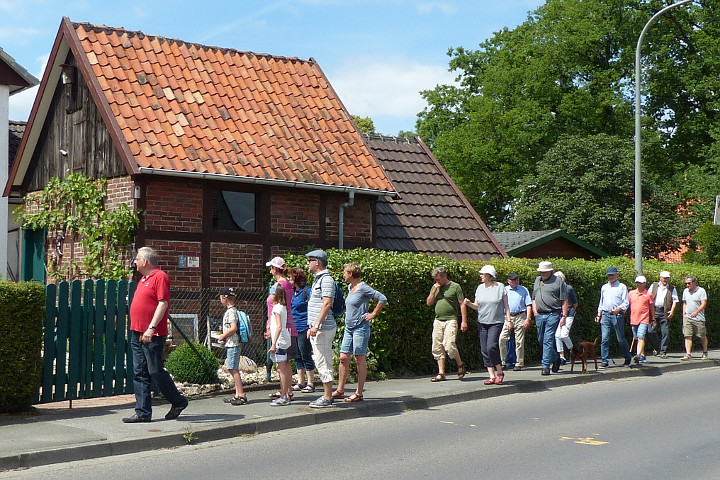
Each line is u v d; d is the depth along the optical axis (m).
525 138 41.69
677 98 43.03
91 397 11.19
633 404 12.34
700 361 19.09
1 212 21.39
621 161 37.75
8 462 8.12
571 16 41.47
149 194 15.38
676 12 42.00
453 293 14.27
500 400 12.96
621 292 17.19
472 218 22.28
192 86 17.33
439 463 8.23
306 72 19.75
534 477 7.60
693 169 37.59
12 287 10.33
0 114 21.58
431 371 15.73
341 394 11.98
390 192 17.84
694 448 8.95
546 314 15.38
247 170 16.05
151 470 8.03
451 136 44.16
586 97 41.03
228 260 16.17
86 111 17.12
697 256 31.50
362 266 14.56
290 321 11.80
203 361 12.64
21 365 10.38
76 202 16.92
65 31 16.84
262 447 9.18
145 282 10.09
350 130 18.80
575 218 37.09
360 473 7.81
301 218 17.19
